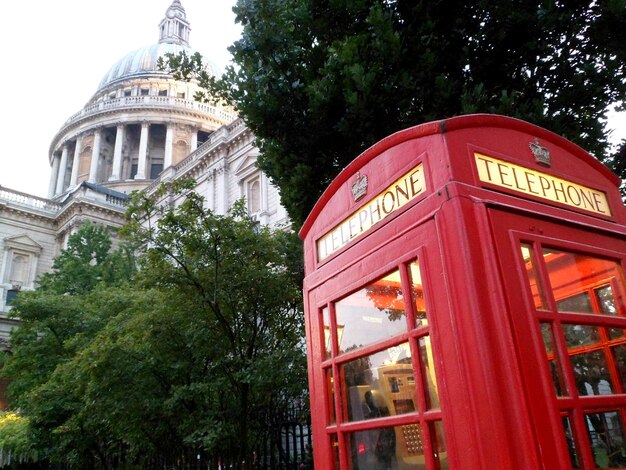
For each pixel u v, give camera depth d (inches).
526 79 223.3
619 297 106.3
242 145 1146.0
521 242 94.5
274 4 230.2
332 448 120.6
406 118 221.0
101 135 2167.8
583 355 94.0
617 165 221.0
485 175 99.8
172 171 1330.0
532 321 85.5
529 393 79.0
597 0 201.8
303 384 279.1
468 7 219.5
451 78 223.3
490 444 77.1
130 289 499.8
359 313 117.4
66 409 409.7
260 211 999.0
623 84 209.9
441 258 92.4
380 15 204.2
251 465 292.2
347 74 206.1
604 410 89.1
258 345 306.8
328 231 139.0
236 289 297.9
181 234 294.5
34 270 1505.9
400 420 98.7
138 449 377.7
